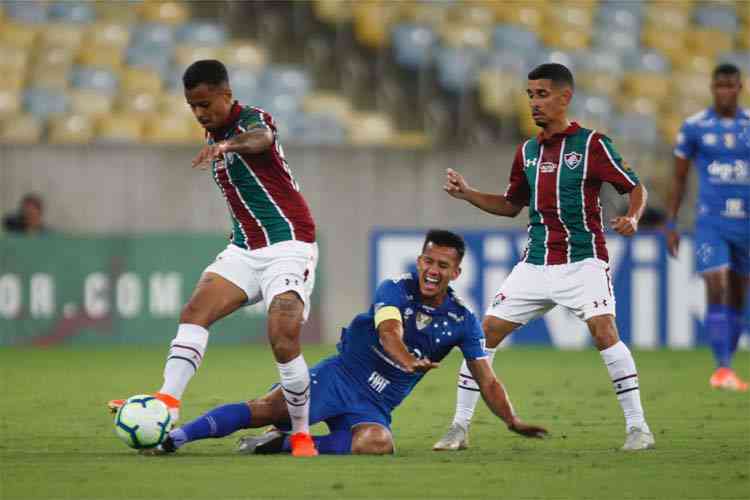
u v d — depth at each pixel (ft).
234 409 78.07
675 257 131.95
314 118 221.87
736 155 129.08
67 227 189.37
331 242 190.08
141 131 216.33
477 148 191.21
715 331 130.72
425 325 78.33
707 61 250.37
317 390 79.77
